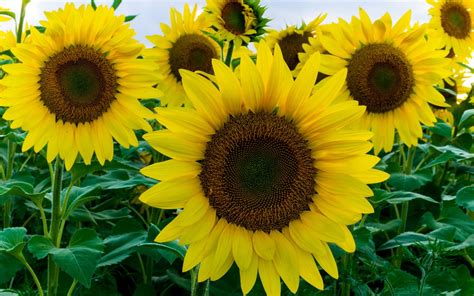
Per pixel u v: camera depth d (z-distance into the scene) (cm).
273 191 345
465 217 569
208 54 796
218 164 333
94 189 471
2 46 692
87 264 401
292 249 344
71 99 505
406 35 592
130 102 514
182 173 329
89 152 504
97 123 512
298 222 350
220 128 335
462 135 694
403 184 572
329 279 491
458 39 858
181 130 327
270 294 337
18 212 659
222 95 325
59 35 502
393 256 561
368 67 587
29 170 725
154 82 516
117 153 703
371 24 592
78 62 505
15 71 507
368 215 611
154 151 653
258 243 341
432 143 713
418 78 600
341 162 341
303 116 341
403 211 596
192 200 328
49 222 681
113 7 521
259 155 340
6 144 678
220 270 337
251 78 328
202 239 335
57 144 504
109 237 488
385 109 597
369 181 342
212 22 688
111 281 545
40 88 512
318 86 386
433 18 856
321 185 347
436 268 396
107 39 508
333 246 452
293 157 344
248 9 676
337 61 596
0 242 423
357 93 593
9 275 438
